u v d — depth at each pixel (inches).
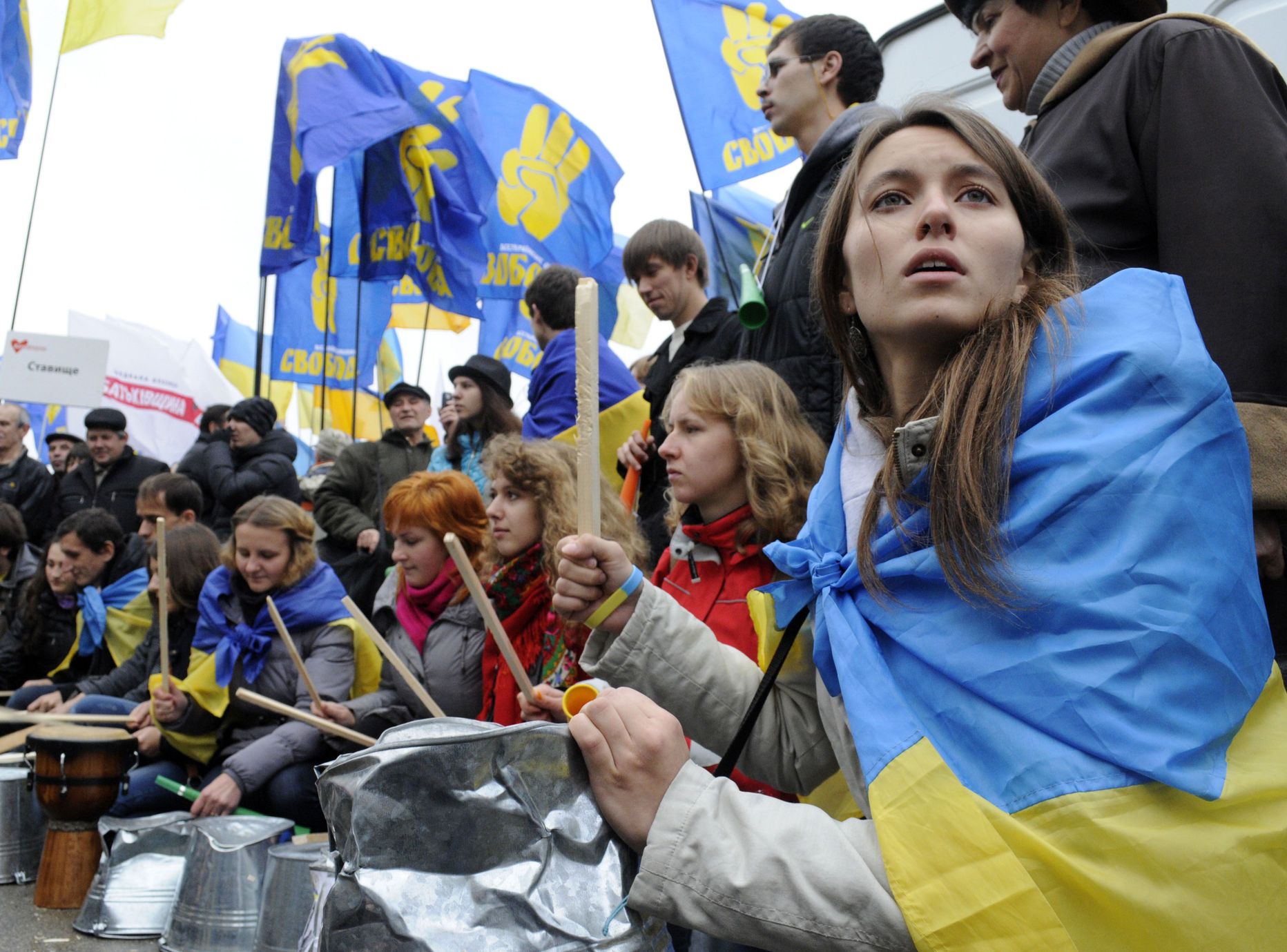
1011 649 37.0
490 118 261.4
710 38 182.7
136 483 264.2
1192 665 35.0
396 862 36.8
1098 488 36.9
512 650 70.4
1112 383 38.8
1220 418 38.8
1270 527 59.5
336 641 139.9
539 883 37.4
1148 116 67.8
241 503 216.2
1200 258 62.4
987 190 44.3
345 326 322.0
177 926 101.1
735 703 52.4
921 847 35.2
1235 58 65.6
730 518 85.9
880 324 44.3
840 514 48.7
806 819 38.1
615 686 52.7
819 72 116.6
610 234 264.4
